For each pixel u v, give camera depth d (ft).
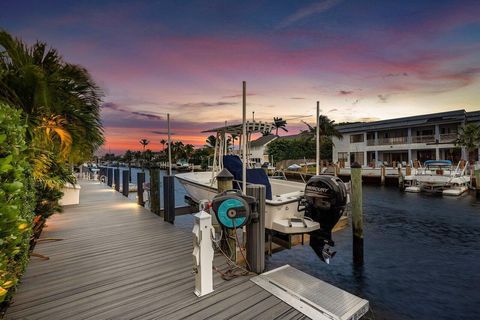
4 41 13.39
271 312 7.22
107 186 46.16
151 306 7.53
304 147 128.47
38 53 16.88
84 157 20.40
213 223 15.26
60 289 8.58
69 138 17.47
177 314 7.11
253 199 9.69
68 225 17.94
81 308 7.41
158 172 23.93
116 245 13.51
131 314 7.11
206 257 8.24
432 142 82.38
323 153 122.42
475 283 17.30
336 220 14.05
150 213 22.34
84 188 42.55
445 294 15.97
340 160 93.20
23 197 7.50
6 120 6.04
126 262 11.10
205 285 8.20
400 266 20.18
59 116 16.69
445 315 13.83
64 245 13.48
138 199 27.78
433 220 34.83
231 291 8.43
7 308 7.32
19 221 5.09
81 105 18.72
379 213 39.29
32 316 6.99
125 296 8.12
